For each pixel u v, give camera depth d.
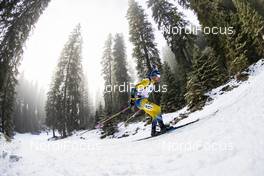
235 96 10.38
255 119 4.05
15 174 4.02
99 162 4.13
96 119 31.33
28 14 13.13
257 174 2.07
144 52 24.17
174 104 19.42
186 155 3.28
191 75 16.38
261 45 12.96
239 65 13.81
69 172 3.71
